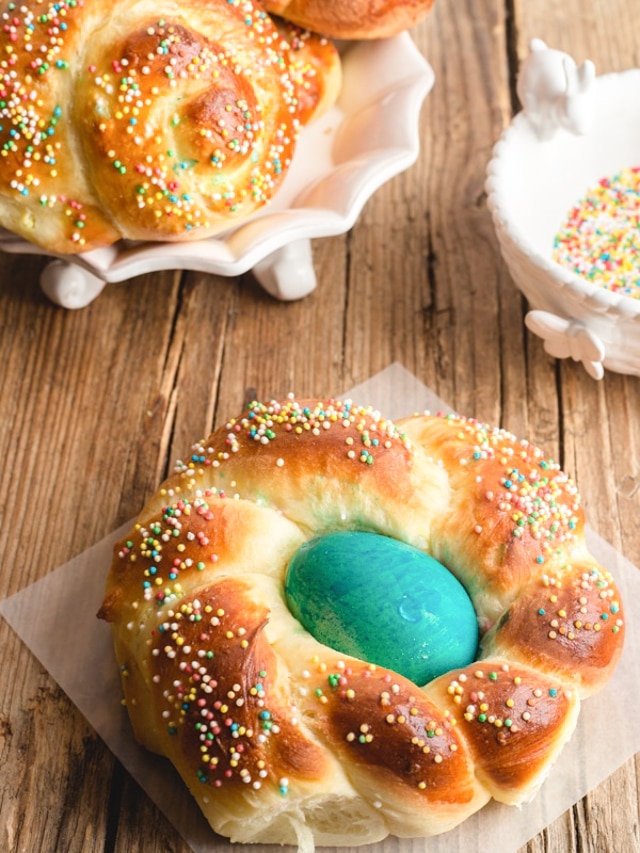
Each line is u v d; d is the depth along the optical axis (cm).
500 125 57
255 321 52
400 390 50
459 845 40
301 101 50
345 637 39
